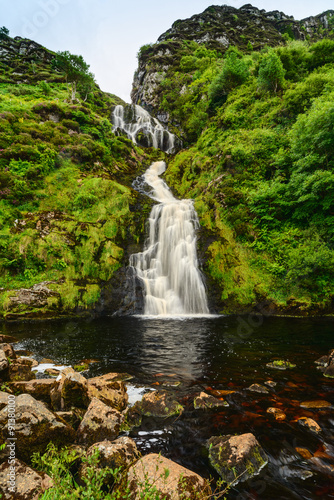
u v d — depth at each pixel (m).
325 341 8.24
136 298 14.61
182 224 17.20
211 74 41.66
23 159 19.11
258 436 3.54
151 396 4.41
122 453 2.92
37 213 16.34
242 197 16.88
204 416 4.07
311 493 2.64
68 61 36.16
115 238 16.45
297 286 13.46
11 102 28.56
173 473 2.51
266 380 5.38
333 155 14.55
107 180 19.23
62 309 13.09
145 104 54.25
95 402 3.79
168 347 7.87
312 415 4.04
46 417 3.14
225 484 2.76
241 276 14.51
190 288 15.26
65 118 27.31
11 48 57.59
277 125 21.09
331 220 13.77
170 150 36.25
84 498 1.94
